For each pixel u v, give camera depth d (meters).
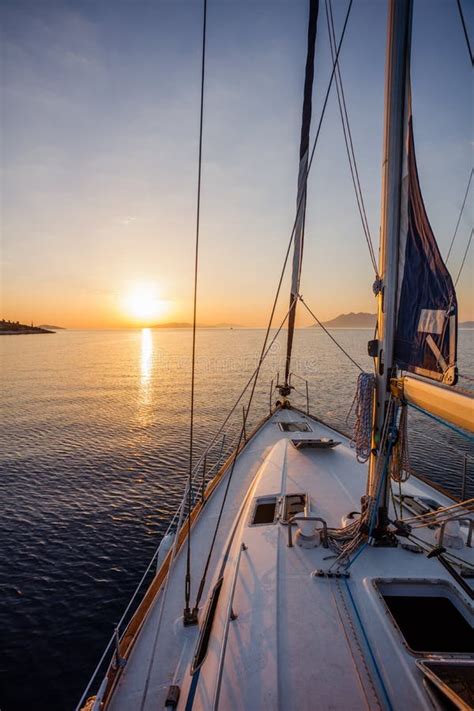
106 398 43.34
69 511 16.27
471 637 4.11
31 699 8.45
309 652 3.67
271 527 5.93
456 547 5.18
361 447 4.94
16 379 61.34
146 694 3.86
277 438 12.27
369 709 3.09
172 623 4.85
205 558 6.25
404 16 4.04
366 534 5.05
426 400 3.80
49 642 9.87
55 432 28.50
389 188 4.36
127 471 20.61
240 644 3.90
